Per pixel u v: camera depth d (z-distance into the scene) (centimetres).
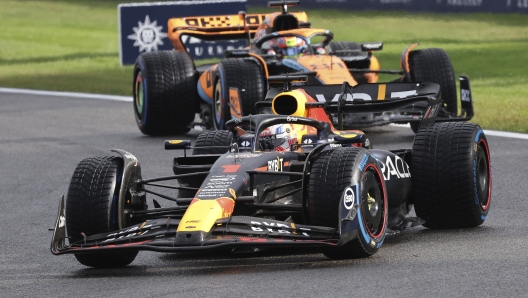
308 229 2442
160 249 2342
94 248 2445
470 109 3997
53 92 8450
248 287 2295
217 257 2755
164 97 5600
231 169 2627
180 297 2241
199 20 6072
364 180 2519
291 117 2931
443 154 2934
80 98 7969
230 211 2466
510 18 10556
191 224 2384
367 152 2570
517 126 5550
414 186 2977
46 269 2712
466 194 2911
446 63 5197
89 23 15188
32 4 17350
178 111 5653
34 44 12938
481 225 3073
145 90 5616
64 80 9331
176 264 2689
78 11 16512
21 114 7000
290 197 2852
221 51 10238
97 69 10250
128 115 6831
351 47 5931
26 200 3928
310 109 3161
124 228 2600
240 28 6128
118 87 8644
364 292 2203
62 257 2878
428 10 10281
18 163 4884
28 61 11312
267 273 2444
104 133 5906
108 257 2641
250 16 6234
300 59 5122
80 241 2569
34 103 7700
